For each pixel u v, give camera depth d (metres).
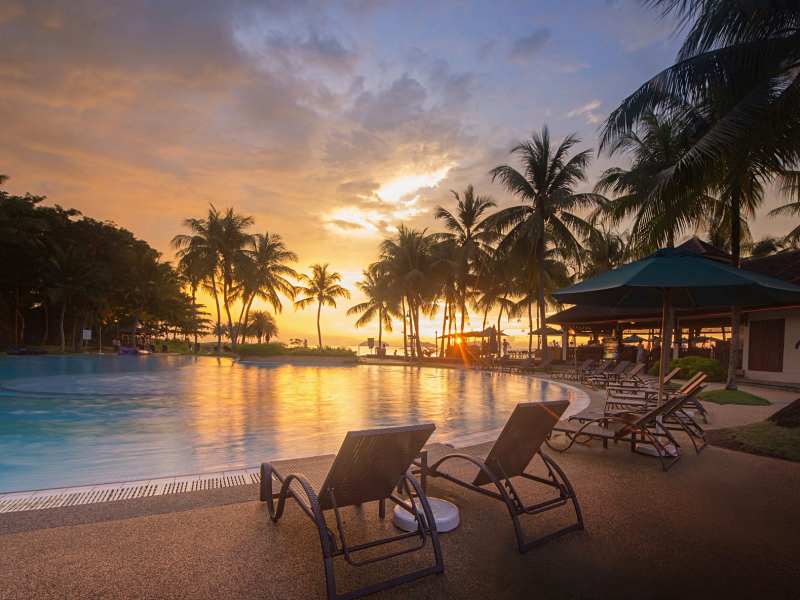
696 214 12.27
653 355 24.45
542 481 3.79
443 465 5.13
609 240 31.97
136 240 49.09
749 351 19.45
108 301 45.97
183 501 3.88
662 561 3.01
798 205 21.02
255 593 2.55
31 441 7.42
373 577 2.76
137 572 2.74
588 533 3.43
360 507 3.90
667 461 5.37
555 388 16.20
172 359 33.28
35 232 36.81
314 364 34.19
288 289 43.72
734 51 7.99
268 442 7.33
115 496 3.98
